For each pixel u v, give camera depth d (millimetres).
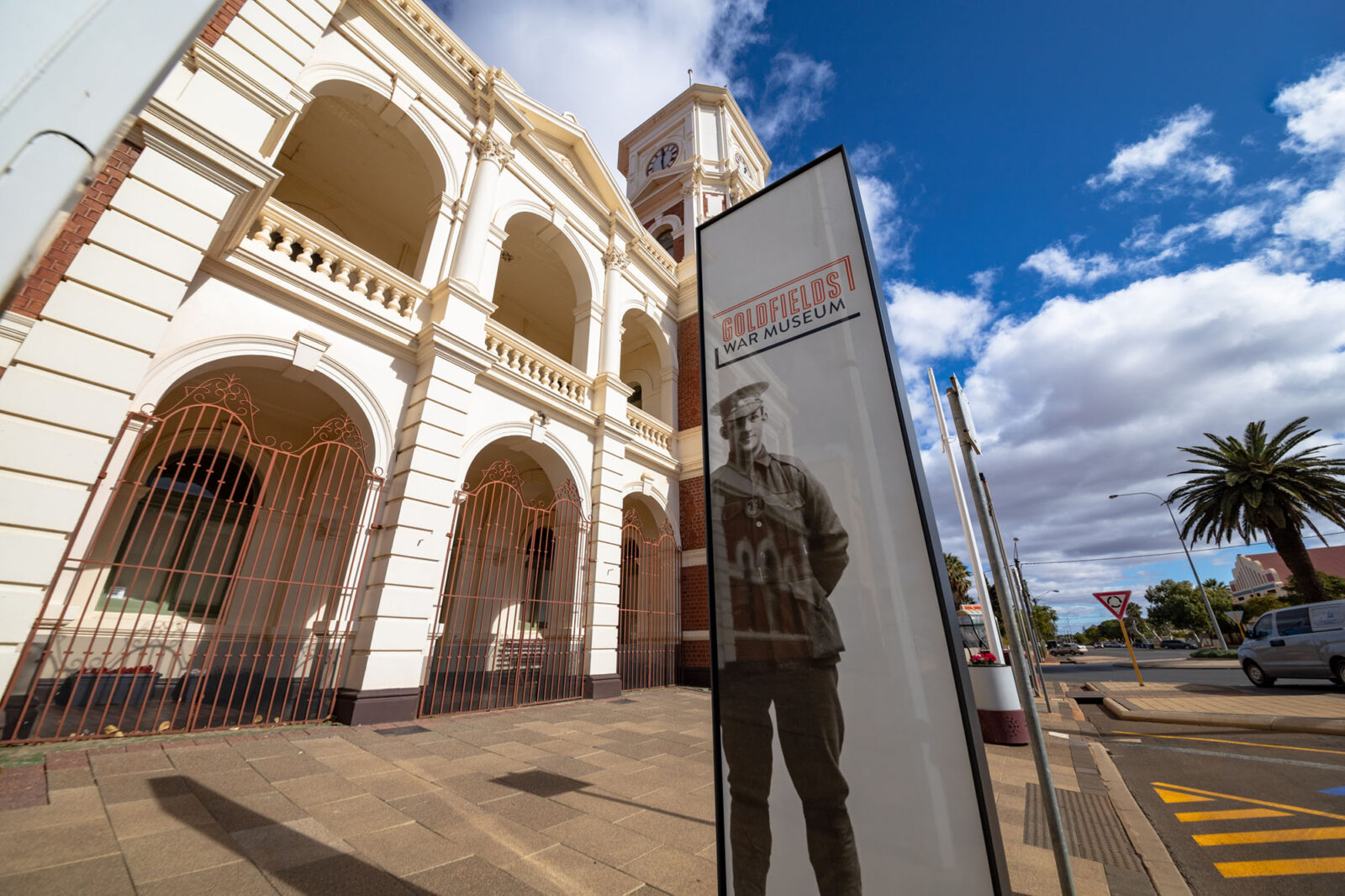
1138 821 4109
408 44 9320
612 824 3697
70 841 2920
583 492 10867
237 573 5922
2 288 765
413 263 13117
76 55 955
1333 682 10875
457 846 3236
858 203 2756
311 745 5234
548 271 14805
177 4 1137
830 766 2105
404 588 7078
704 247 3180
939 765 1915
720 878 2156
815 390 2570
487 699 8203
